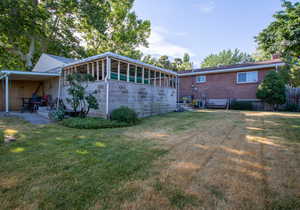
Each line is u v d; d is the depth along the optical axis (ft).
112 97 22.45
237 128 17.01
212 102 47.70
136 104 26.45
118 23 70.64
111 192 5.81
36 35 46.11
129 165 8.00
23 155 9.11
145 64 27.71
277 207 5.13
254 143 11.69
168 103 35.22
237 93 44.37
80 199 5.41
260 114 29.27
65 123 18.53
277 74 35.60
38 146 10.70
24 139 12.34
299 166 7.95
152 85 30.12
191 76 52.60
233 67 45.19
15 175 6.89
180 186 6.23
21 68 52.70
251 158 8.95
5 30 39.01
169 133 14.92
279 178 6.84
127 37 71.41
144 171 7.40
